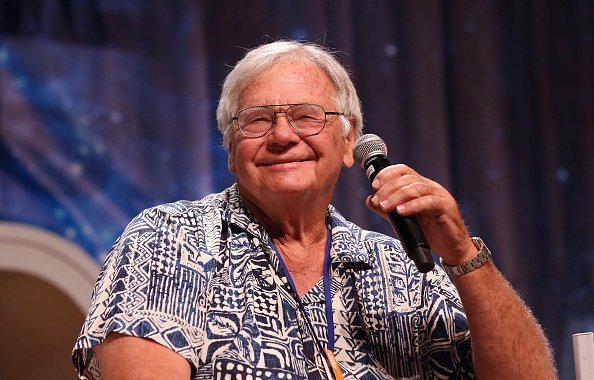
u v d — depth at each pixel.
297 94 6.43
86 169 13.98
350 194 15.49
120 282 5.70
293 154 6.36
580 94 17.78
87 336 5.59
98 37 14.27
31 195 13.62
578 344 6.26
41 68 13.81
